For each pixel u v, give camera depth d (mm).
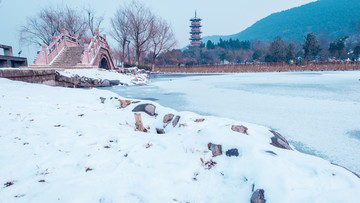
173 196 2605
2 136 4039
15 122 4863
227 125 4664
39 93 8586
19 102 6688
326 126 6145
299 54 95375
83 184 2711
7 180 2729
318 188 2412
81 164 3250
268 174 2656
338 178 2594
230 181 2867
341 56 86750
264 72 36625
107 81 17375
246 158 3148
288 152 3395
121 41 41312
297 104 9211
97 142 4141
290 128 6055
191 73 41219
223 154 3502
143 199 2500
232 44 174875
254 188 2570
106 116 6477
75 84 15555
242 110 8344
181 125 5133
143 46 43188
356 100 9609
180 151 3736
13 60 19125
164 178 2922
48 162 3240
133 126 5801
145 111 7105
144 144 4059
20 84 9609
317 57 94688
